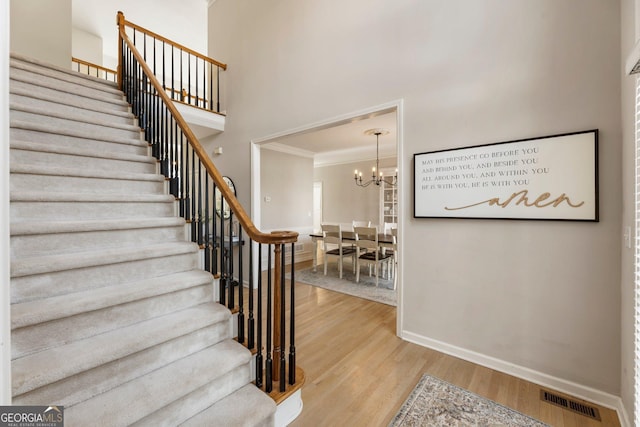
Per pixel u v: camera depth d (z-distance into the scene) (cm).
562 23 186
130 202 214
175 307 172
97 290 154
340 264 476
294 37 351
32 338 124
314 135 532
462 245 228
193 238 223
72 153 215
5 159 57
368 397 184
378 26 273
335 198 788
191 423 133
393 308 340
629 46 153
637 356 138
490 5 213
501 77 208
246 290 419
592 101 177
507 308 210
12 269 132
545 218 191
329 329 284
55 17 380
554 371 193
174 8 506
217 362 151
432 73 239
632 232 150
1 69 56
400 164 258
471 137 220
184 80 721
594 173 175
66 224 165
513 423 162
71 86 294
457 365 221
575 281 185
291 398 164
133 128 284
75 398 119
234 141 438
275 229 584
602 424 162
